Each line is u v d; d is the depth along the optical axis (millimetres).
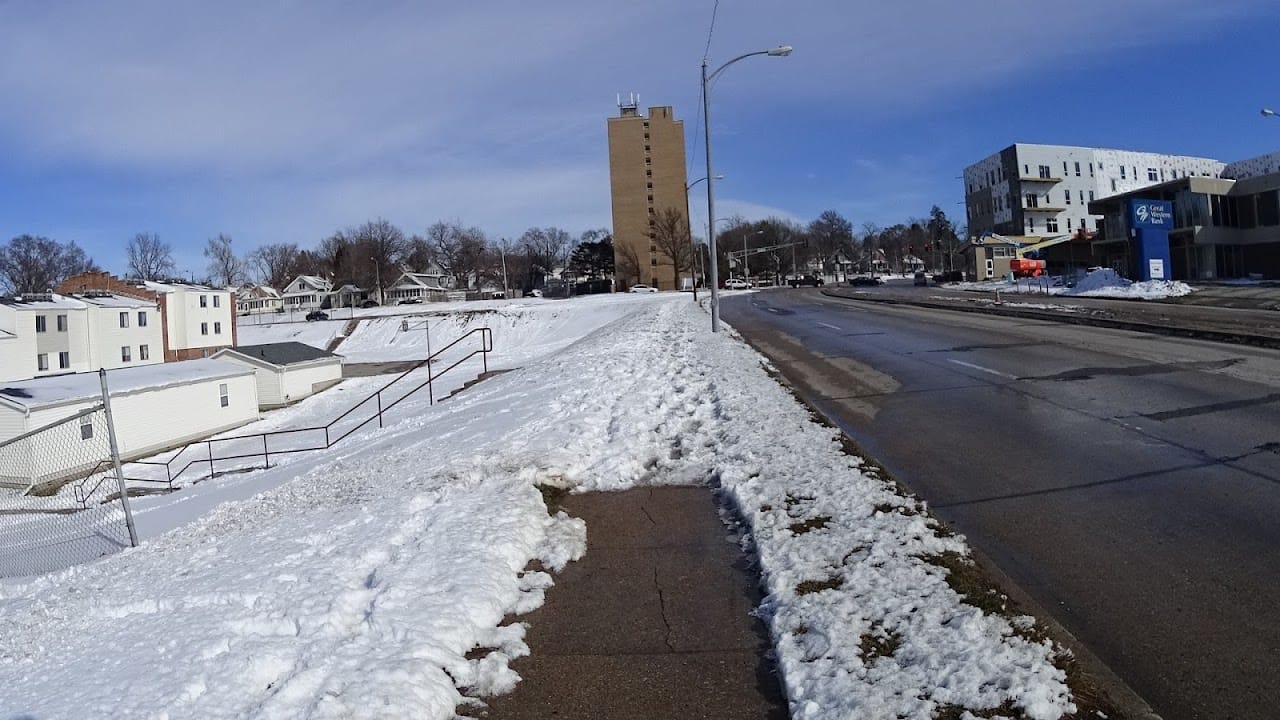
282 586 5855
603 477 8625
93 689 4453
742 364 16453
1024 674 3850
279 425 40750
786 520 6414
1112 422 9859
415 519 7246
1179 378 12508
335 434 33938
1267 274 48688
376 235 142625
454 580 5434
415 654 4375
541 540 6688
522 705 4066
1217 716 3750
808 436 9297
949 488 7629
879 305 39312
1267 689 3941
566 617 5176
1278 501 6594
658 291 107312
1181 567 5430
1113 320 21781
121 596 6516
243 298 132375
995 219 94375
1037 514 6703
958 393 12672
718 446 9422
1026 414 10719
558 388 16094
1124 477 7555
